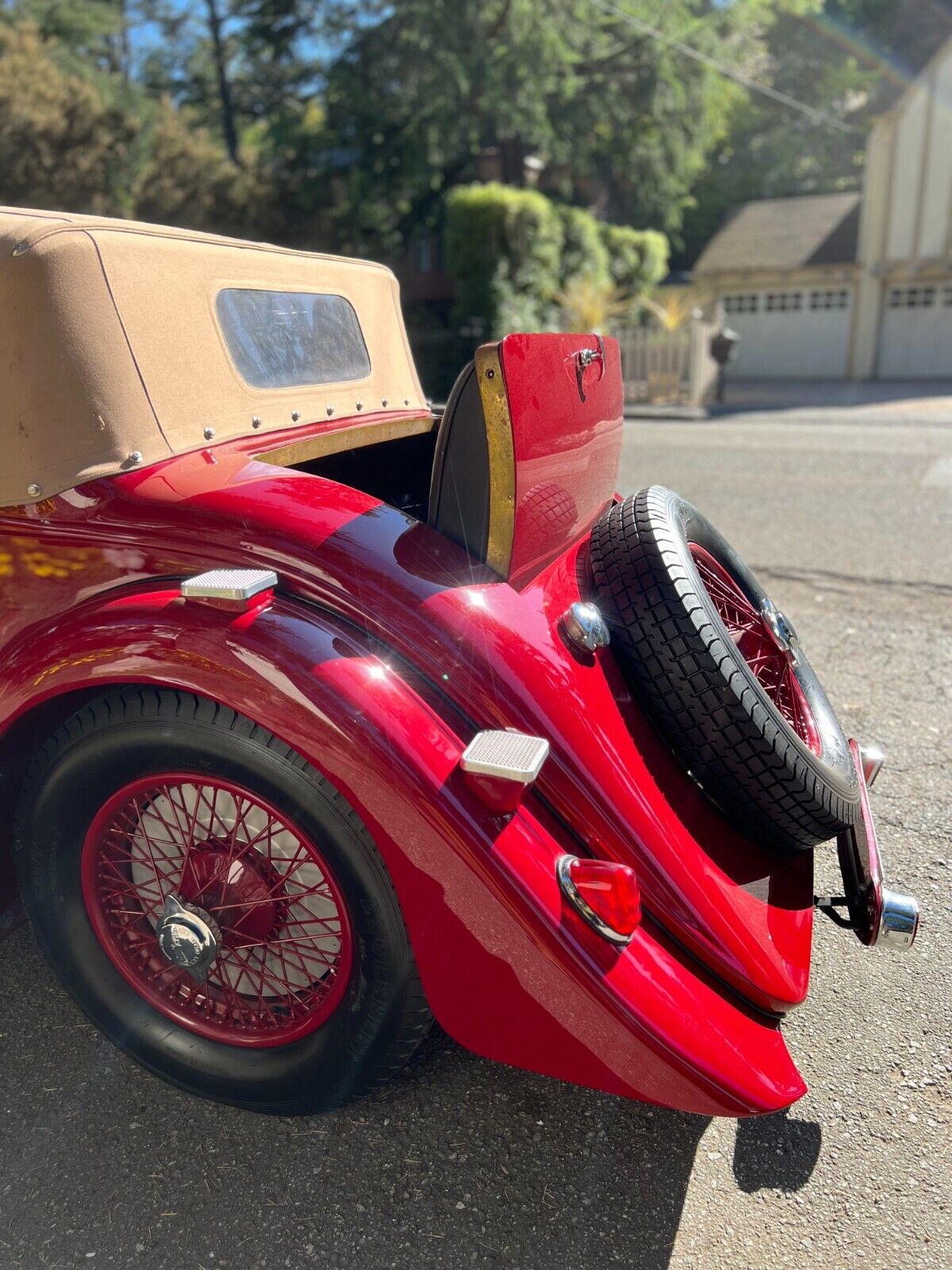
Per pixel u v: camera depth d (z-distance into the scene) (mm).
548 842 1600
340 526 1741
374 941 1638
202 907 1810
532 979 1563
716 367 18781
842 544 6168
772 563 5766
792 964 1761
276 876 1793
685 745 1824
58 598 1878
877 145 22203
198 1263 1626
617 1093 1610
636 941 1612
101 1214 1714
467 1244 1666
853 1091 2002
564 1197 1758
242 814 1719
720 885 1744
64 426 1771
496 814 1551
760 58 36906
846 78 35500
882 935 1929
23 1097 1965
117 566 1821
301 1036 1788
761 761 1762
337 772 1534
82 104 19656
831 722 2387
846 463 9453
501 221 17938
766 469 9109
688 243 31891
